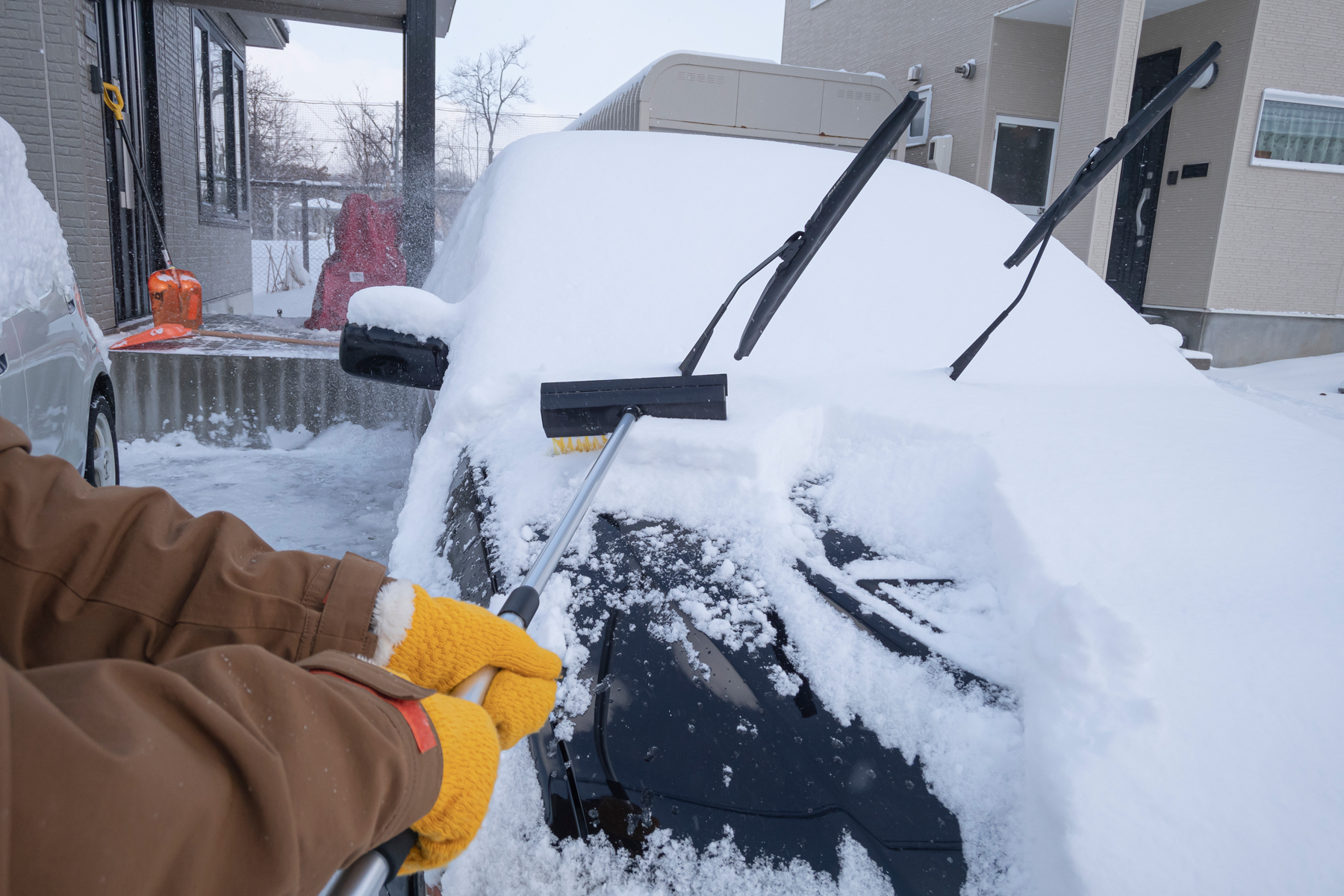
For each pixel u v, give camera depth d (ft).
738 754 3.09
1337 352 29.99
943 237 8.09
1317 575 3.59
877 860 2.77
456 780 1.98
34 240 8.86
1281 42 26.73
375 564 2.54
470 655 2.49
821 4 40.68
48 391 8.80
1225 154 27.63
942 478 4.77
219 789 1.33
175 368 16.52
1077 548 3.84
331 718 1.60
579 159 8.42
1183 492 4.31
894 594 3.94
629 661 3.51
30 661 2.32
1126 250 31.96
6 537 2.27
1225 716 2.88
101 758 1.19
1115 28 25.13
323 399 17.12
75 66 18.01
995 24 28.94
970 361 6.63
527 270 7.16
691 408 5.14
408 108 22.89
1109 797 2.67
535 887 2.81
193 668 1.52
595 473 4.38
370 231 22.99
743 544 4.34
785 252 5.29
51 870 1.12
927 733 3.17
